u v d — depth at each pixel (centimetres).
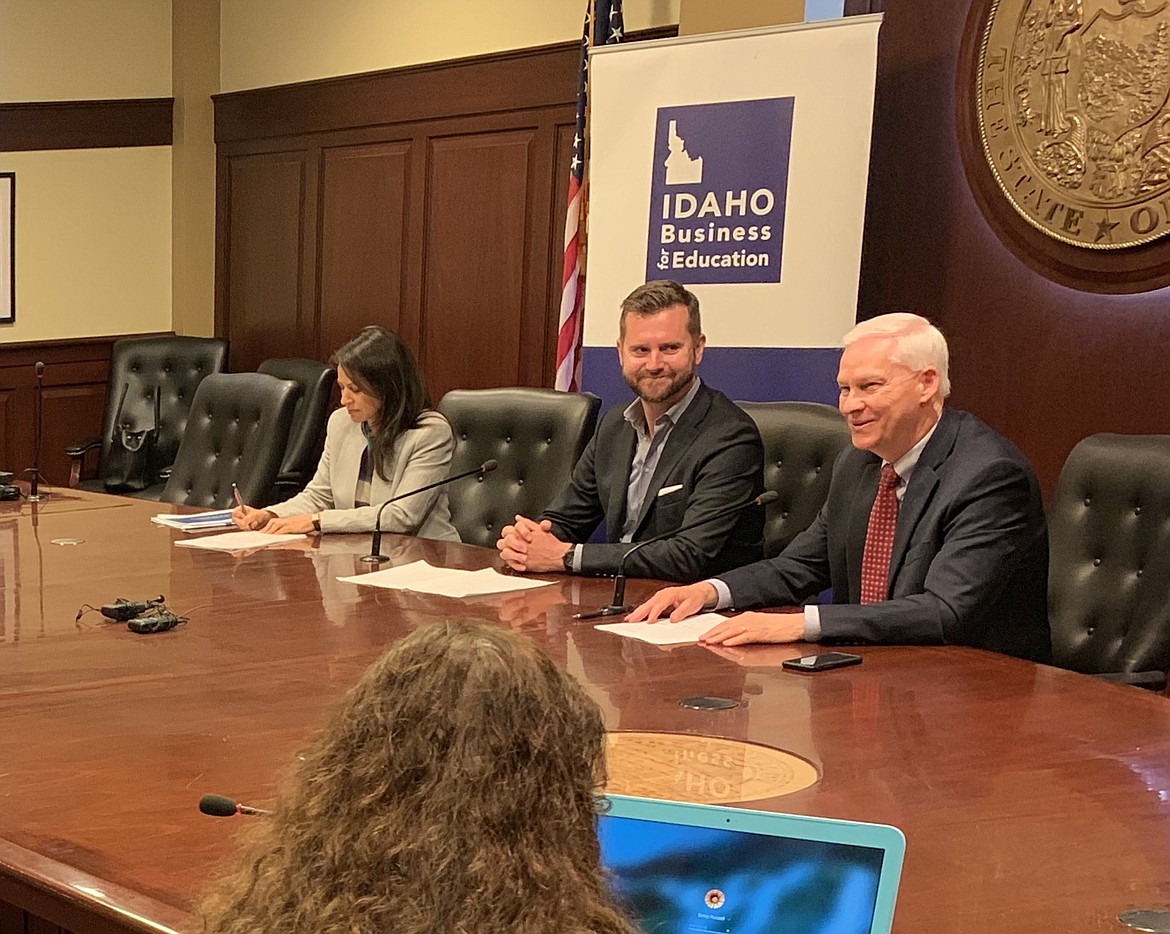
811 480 329
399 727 71
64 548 314
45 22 636
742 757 171
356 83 602
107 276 664
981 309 393
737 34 399
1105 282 365
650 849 103
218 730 178
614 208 423
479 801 69
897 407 256
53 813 147
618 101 420
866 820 149
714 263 406
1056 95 370
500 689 71
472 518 367
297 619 245
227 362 596
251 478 421
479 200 555
